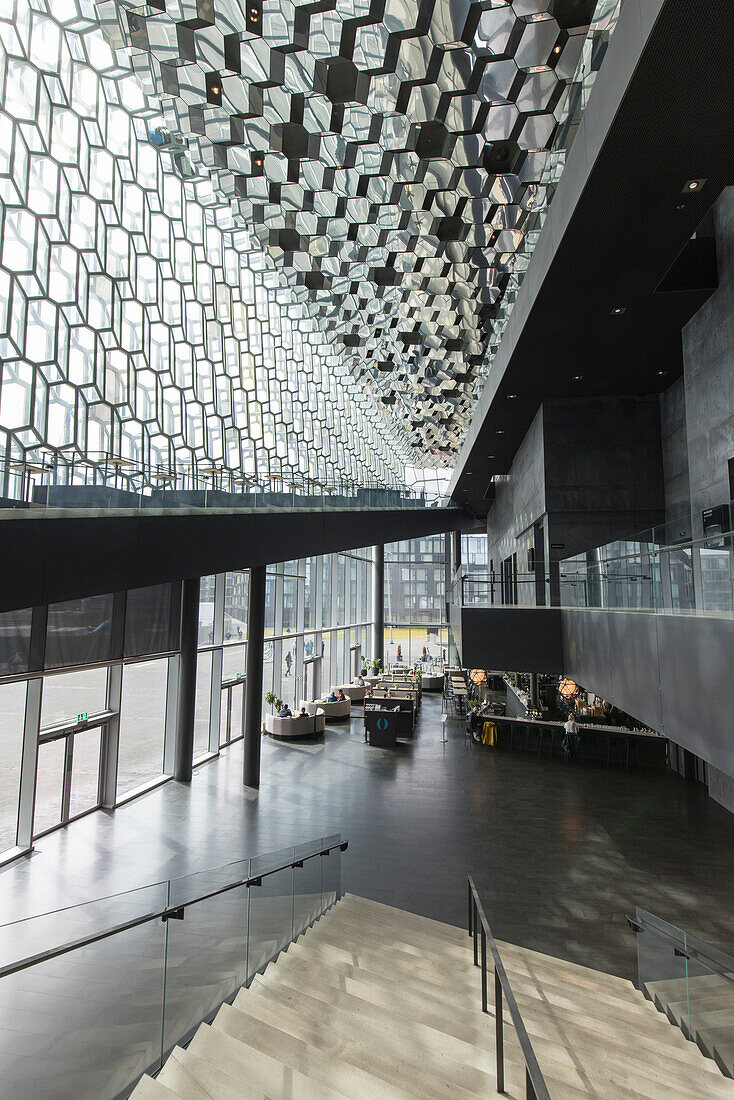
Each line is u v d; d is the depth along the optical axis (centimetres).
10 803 843
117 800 1060
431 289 1470
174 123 992
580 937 661
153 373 1253
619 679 977
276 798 1118
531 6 710
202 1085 291
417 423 2711
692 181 701
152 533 802
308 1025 361
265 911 481
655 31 498
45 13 908
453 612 1977
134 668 1148
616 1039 396
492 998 438
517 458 2100
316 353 2142
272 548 1141
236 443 1593
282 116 955
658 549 800
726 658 596
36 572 611
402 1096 286
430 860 862
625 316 1063
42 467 642
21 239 900
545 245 923
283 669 1975
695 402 1052
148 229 1246
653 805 1108
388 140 982
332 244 1333
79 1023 294
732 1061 343
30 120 910
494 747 1540
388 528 1864
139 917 336
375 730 1553
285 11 753
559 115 867
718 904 742
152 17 783
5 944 300
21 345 900
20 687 854
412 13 736
